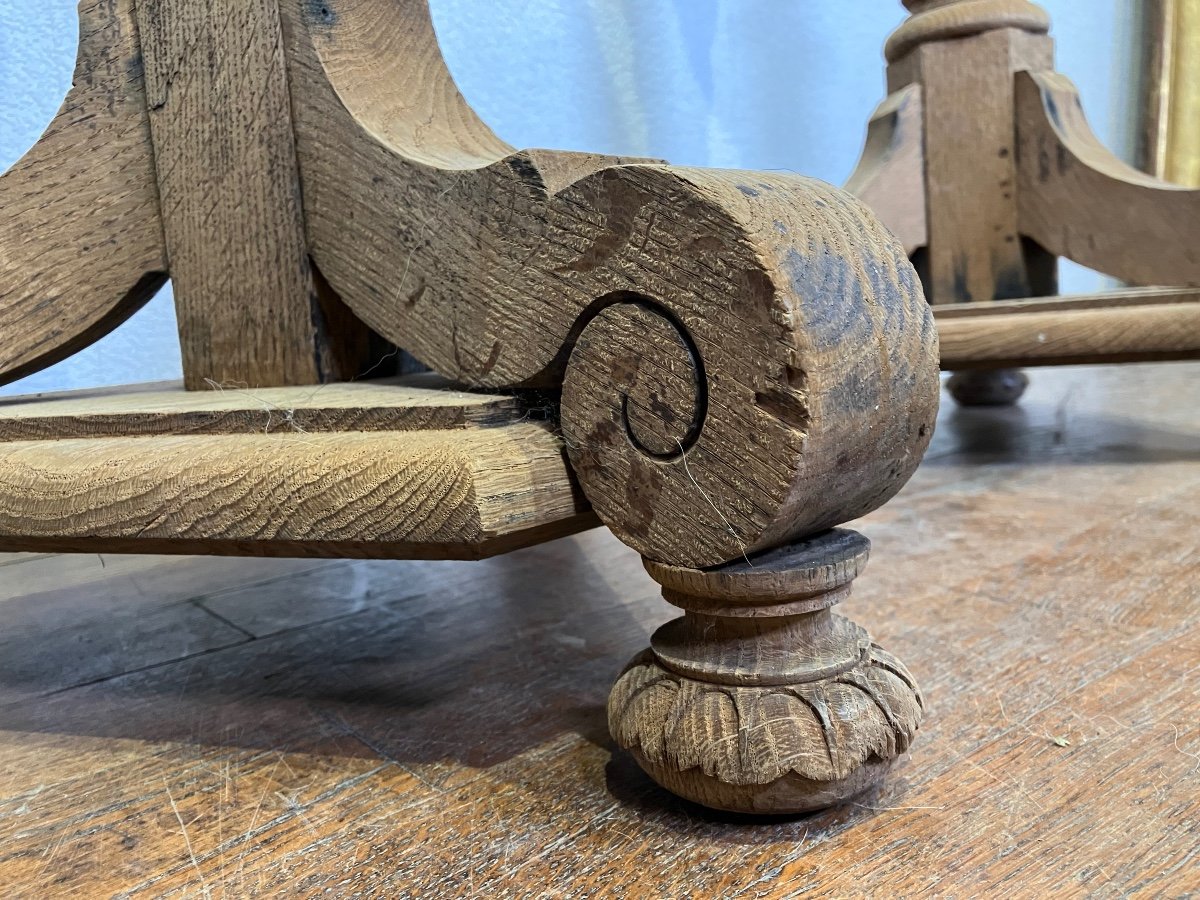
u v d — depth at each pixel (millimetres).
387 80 382
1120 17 1503
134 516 314
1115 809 270
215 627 474
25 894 253
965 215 811
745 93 1130
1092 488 672
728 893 239
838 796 261
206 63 384
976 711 336
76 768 326
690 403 255
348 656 425
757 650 272
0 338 404
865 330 253
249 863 263
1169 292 671
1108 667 368
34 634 471
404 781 307
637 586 520
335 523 289
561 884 246
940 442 878
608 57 1002
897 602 454
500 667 404
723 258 241
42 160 398
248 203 391
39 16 699
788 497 242
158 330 772
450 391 336
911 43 815
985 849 254
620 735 282
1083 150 761
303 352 399
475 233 311
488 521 268
